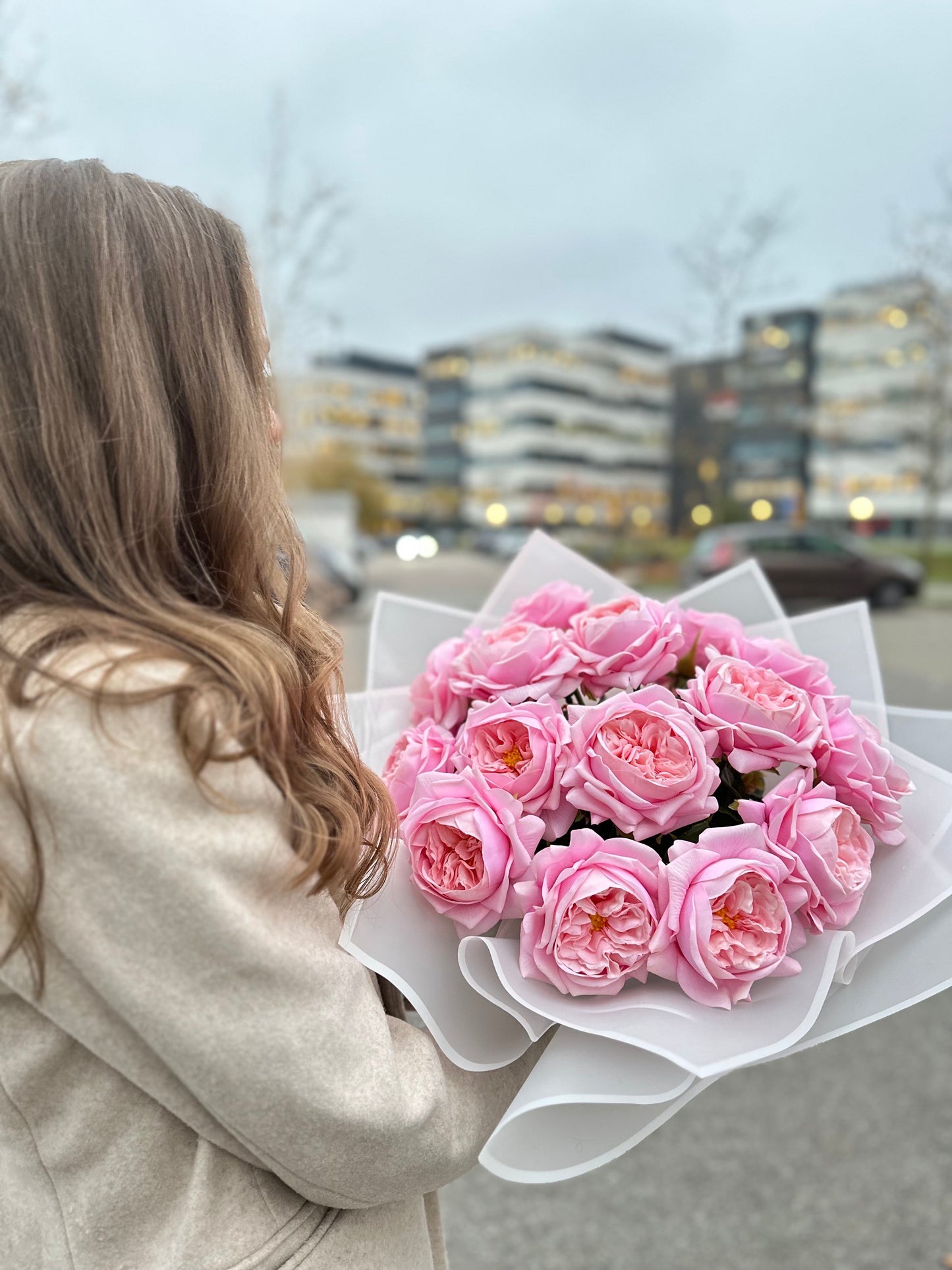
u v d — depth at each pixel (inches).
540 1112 28.5
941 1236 77.7
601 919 28.6
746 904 28.3
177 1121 25.9
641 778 29.4
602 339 2650.1
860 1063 103.6
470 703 37.3
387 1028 26.5
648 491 2753.4
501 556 1499.8
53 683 22.6
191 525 28.2
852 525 1646.2
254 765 24.6
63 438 25.3
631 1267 75.4
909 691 318.0
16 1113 25.7
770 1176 85.6
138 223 27.1
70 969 23.7
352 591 541.0
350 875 29.6
